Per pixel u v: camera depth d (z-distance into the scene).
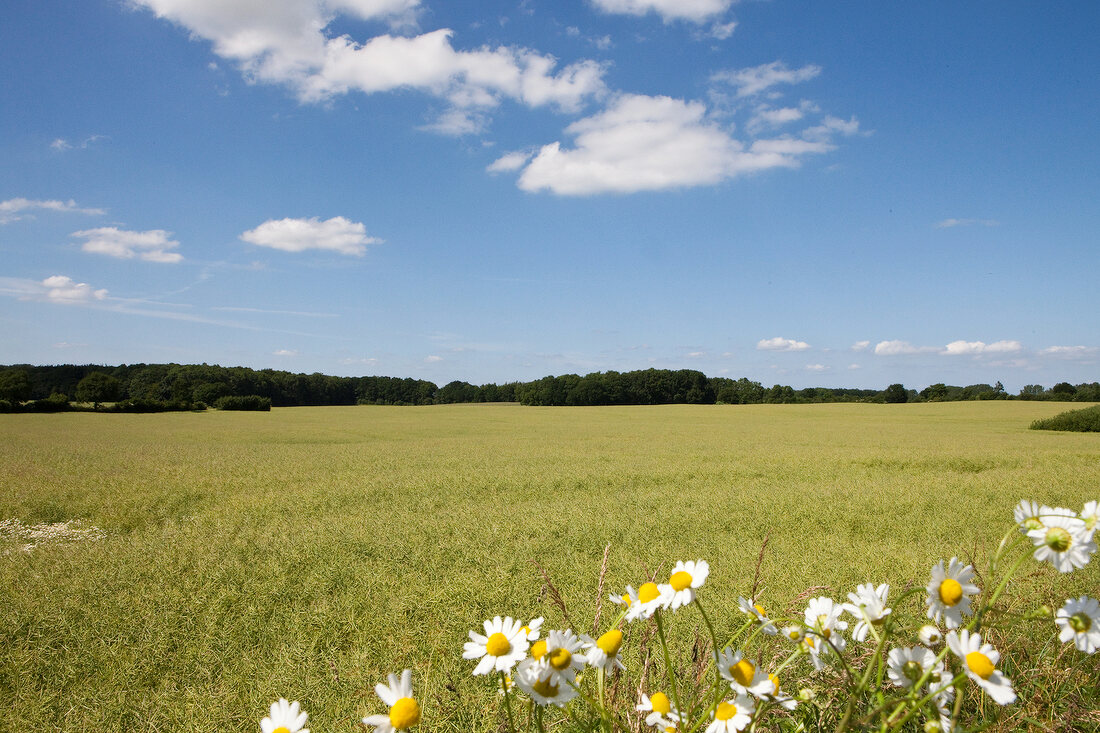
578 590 4.76
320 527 7.62
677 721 1.59
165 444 25.19
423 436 31.00
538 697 1.48
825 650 1.72
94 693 3.26
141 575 5.30
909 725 2.16
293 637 3.90
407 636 3.87
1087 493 9.70
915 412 54.72
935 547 6.12
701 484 12.17
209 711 3.03
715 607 4.21
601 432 33.06
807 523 7.84
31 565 5.95
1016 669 2.67
